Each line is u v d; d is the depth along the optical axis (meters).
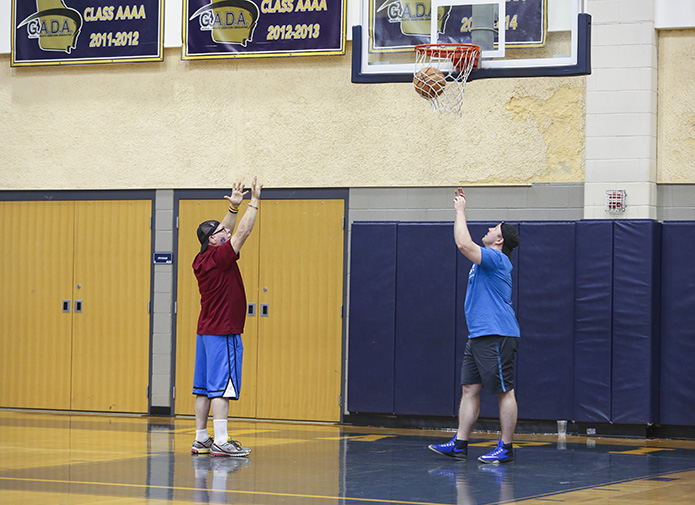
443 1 11.25
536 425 12.77
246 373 13.96
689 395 12.30
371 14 11.48
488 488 7.61
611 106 12.60
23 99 14.97
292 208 13.88
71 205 14.80
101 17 14.60
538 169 12.96
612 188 12.56
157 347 14.38
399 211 13.45
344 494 7.21
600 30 12.67
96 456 9.48
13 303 15.01
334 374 13.62
